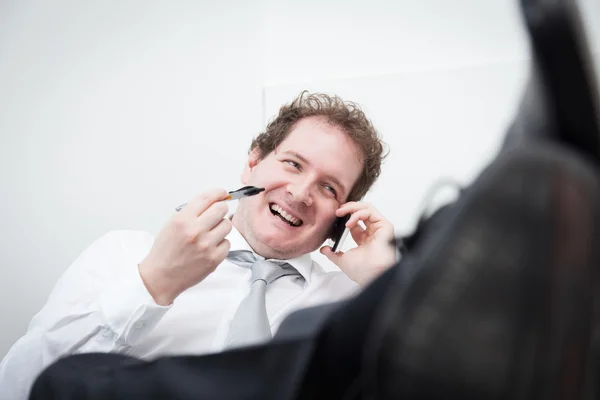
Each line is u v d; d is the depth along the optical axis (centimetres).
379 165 148
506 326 31
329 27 179
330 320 44
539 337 31
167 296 104
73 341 105
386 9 173
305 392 44
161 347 116
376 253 127
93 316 106
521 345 31
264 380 49
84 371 70
